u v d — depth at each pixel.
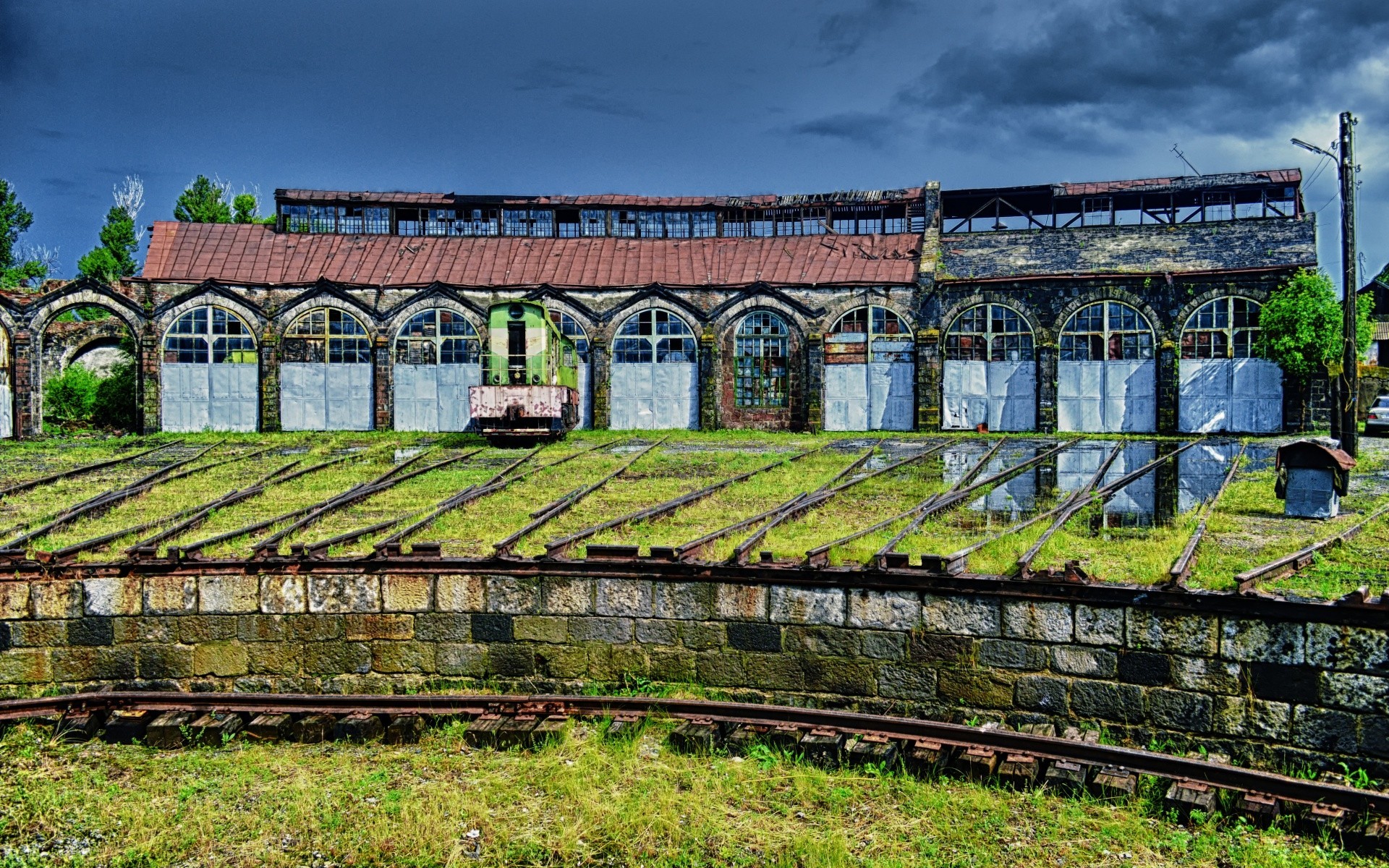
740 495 19.09
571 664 12.74
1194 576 11.44
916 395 33.09
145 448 28.52
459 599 12.95
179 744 10.98
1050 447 27.03
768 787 9.71
